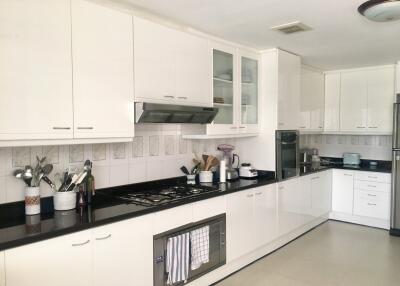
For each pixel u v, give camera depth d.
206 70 3.15
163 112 2.62
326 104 5.37
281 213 3.91
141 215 2.32
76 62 2.15
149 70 2.61
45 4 1.99
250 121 3.91
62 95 2.09
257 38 3.37
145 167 3.11
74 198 2.38
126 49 2.44
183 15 2.66
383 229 4.71
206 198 2.84
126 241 2.23
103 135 2.32
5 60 1.84
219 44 3.32
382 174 4.67
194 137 3.32
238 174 3.88
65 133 2.11
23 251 1.73
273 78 3.84
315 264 3.52
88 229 2.01
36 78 1.96
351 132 5.14
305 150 5.39
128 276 2.25
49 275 1.84
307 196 4.47
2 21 1.82
